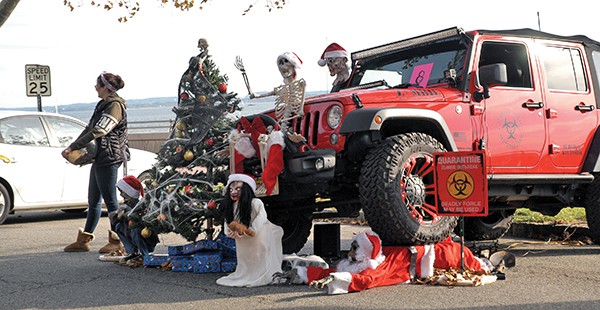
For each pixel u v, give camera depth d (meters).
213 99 6.57
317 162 5.72
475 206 5.27
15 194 10.52
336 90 7.82
